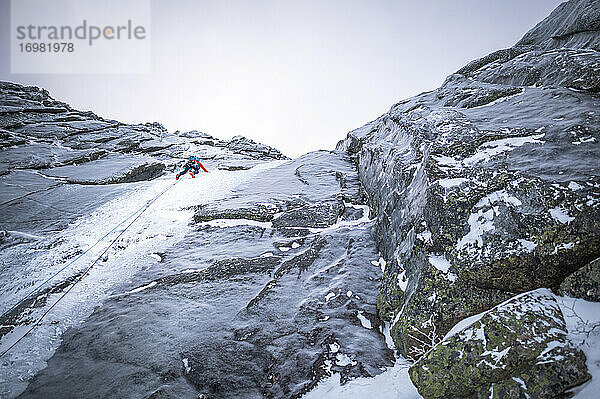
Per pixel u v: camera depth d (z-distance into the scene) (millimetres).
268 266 6117
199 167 13805
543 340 2896
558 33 7977
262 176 11305
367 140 10781
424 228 4422
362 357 4180
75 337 4770
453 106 7023
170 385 3871
